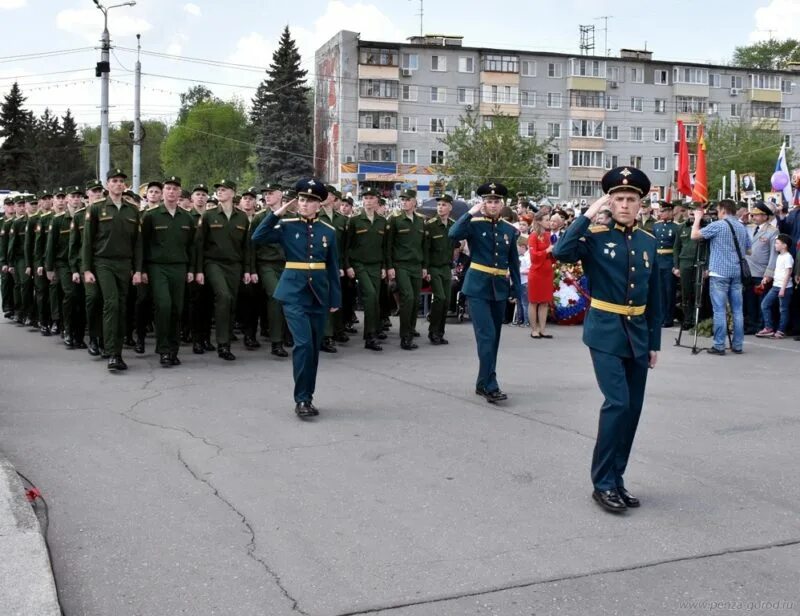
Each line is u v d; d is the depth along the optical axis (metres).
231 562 4.55
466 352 11.88
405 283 12.09
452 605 4.06
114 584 4.29
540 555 4.66
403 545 4.79
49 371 10.16
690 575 4.42
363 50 67.31
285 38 70.25
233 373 10.08
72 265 11.74
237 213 11.40
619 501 5.34
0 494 5.16
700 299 12.34
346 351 12.00
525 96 70.12
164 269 10.52
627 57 71.88
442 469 6.19
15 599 3.94
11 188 86.44
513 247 8.80
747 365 10.88
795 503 5.54
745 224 15.30
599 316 5.56
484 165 58.09
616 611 4.02
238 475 6.02
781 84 77.44
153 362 10.88
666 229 15.14
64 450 6.64
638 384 5.60
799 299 13.73
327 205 12.32
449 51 68.50
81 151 97.56
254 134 88.44
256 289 11.98
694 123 73.50
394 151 68.38
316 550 4.71
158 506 5.39
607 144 72.19
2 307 16.56
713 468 6.29
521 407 8.23
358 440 6.98
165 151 94.19
